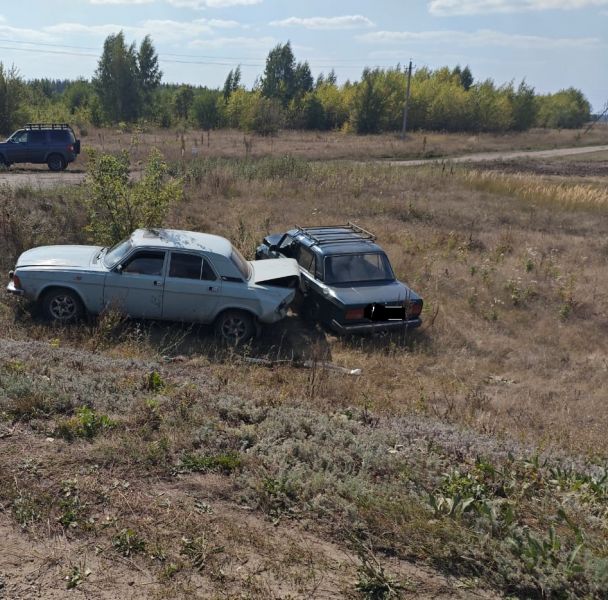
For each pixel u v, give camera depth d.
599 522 4.52
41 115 44.34
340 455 5.12
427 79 86.75
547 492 4.95
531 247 17.05
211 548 3.86
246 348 9.28
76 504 4.15
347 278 10.81
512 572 3.77
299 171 24.02
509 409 8.18
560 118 99.69
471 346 10.77
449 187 25.19
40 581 3.48
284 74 82.19
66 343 8.56
